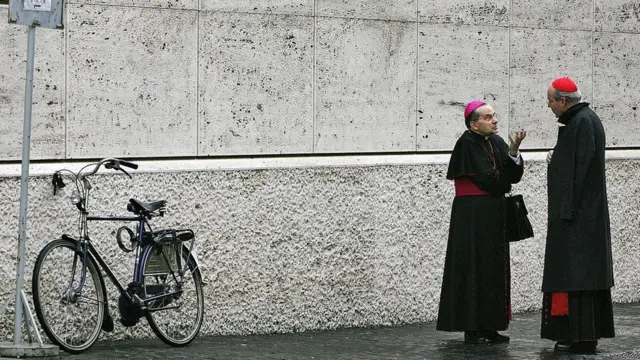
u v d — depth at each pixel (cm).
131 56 1490
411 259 1706
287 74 1609
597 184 1431
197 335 1519
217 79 1554
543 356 1397
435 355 1401
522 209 1527
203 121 1545
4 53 1405
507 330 1650
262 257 1572
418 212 1714
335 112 1653
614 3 1941
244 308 1561
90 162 1462
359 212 1656
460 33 1770
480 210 1506
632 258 1959
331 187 1631
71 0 1448
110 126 1477
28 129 1296
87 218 1387
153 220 1487
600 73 1927
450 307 1513
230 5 1561
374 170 1670
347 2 1661
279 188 1586
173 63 1520
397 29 1708
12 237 1389
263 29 1589
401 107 1714
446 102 1758
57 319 1384
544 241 1862
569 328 1424
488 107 1506
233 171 1548
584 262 1416
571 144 1424
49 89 1433
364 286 1664
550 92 1450
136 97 1495
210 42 1548
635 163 1955
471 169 1498
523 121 1842
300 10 1620
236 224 1551
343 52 1659
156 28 1508
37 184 1405
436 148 1747
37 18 1284
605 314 1450
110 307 1459
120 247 1401
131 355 1347
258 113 1588
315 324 1620
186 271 1471
